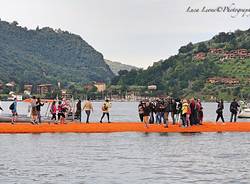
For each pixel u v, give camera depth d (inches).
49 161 1157.1
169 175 981.8
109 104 2043.6
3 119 2050.9
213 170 1044.5
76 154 1284.4
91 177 953.5
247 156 1272.1
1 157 1212.5
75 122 2080.5
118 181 916.0
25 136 1706.4
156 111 2042.3
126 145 1483.8
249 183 901.8
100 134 1809.8
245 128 1963.6
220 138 1711.4
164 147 1444.4
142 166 1095.0
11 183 887.7
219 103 2092.8
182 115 1948.8
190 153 1322.6
